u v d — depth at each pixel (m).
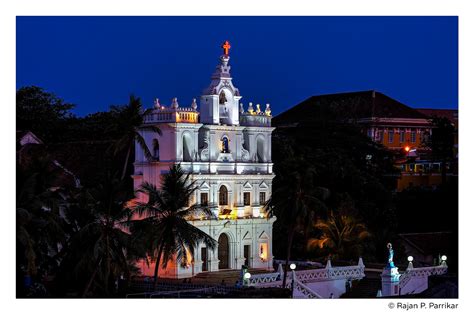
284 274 81.56
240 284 80.19
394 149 151.38
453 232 112.69
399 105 156.75
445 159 140.38
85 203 73.81
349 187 109.19
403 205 123.25
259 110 97.38
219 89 93.50
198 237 76.50
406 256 106.94
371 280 89.25
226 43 94.31
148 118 91.19
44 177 74.31
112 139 104.69
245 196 94.50
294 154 111.12
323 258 98.19
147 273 88.38
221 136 93.06
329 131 127.44
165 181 76.88
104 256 70.00
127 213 71.75
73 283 71.44
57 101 120.69
